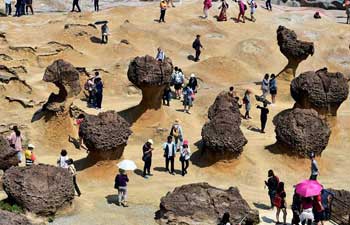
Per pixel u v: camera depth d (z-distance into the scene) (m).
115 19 45.31
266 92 34.06
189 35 44.28
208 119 31.23
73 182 22.41
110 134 25.00
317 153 27.59
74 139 28.38
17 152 24.30
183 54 42.12
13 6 48.03
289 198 24.70
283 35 36.31
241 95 34.59
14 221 19.05
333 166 28.41
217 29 45.28
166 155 25.83
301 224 20.45
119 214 21.89
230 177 26.08
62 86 28.22
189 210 21.25
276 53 43.44
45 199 20.97
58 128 28.31
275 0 58.78
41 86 33.16
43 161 26.56
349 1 50.59
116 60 38.78
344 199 22.84
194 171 26.39
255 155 27.80
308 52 35.78
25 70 35.03
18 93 31.23
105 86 34.97
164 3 45.06
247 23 47.00
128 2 53.06
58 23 42.84
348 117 32.88
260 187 25.56
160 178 25.47
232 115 27.28
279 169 27.02
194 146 28.36
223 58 39.84
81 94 33.31
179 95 34.12
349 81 37.72
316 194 19.98
